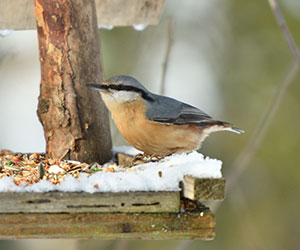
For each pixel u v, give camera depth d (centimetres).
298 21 1723
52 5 930
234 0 1734
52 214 721
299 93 1688
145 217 726
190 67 1711
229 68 1717
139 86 1028
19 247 1473
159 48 1652
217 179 709
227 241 1530
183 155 854
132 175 750
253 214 1600
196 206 761
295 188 1631
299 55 948
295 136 1659
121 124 1035
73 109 948
